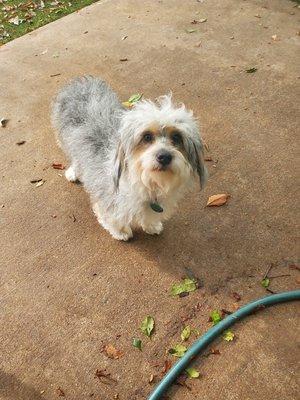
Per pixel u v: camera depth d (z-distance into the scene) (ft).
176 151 2.13
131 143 2.19
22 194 3.06
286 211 2.86
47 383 2.18
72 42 4.47
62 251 2.73
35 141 3.42
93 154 2.54
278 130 3.42
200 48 4.28
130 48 4.33
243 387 2.11
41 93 3.85
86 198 3.01
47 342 2.32
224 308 2.42
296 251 2.65
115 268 2.62
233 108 3.62
